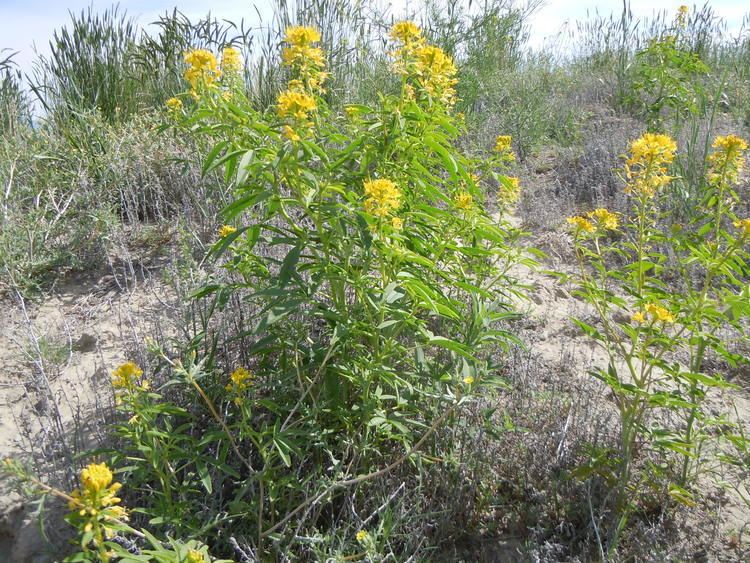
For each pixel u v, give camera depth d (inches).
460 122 103.3
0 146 164.6
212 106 81.8
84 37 218.2
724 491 91.9
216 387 92.4
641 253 88.1
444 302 85.2
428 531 85.3
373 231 77.7
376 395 83.0
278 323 89.0
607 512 85.2
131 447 81.7
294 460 88.4
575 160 211.0
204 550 62.9
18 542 82.6
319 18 214.5
